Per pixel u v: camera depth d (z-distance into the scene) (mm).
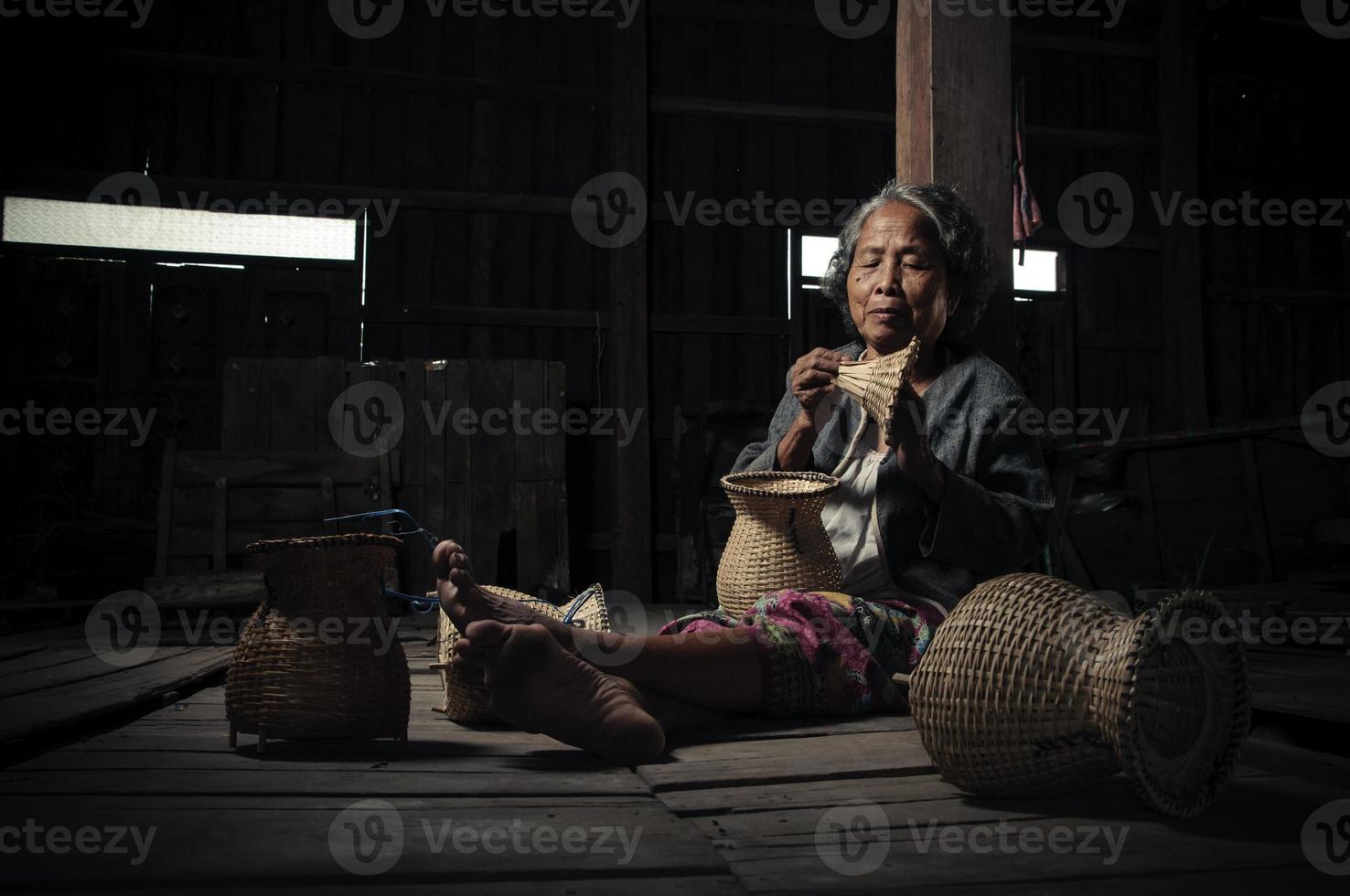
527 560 5879
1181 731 1387
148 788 1531
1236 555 5086
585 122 6902
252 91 6480
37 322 6207
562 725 1625
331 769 1677
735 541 2234
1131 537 5227
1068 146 7711
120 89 6301
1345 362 8156
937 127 2822
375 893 1092
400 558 5758
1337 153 8297
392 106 6664
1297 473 5016
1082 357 7719
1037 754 1413
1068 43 7734
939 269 2254
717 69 7148
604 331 6840
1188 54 7863
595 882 1128
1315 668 2967
